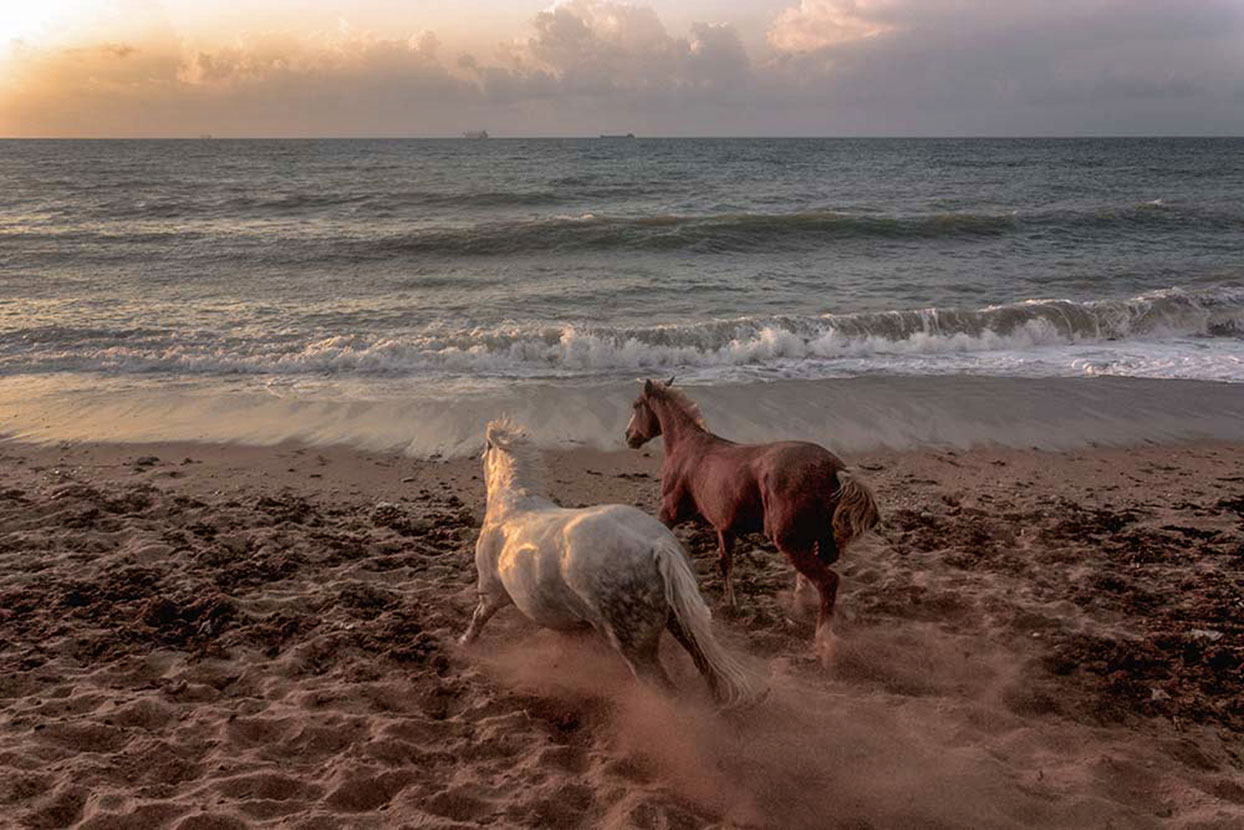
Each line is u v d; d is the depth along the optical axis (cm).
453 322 1809
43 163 8112
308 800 468
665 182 5412
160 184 5147
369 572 772
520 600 544
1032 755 524
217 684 590
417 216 3547
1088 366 1518
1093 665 624
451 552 820
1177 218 3328
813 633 670
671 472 711
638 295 2094
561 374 1480
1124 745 536
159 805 451
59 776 475
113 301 2002
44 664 605
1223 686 599
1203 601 726
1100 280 2269
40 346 1603
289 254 2611
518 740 526
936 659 636
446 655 632
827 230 2997
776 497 604
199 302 2002
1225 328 1798
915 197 4475
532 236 2756
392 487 1002
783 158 9669
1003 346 1672
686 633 482
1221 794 491
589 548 493
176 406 1284
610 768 497
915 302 2016
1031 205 4028
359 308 1942
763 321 1680
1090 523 904
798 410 1267
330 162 8425
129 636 642
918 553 824
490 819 455
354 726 537
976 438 1179
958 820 459
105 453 1098
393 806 461
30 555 787
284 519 885
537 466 630
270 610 698
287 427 1198
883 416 1248
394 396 1337
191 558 786
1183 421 1250
